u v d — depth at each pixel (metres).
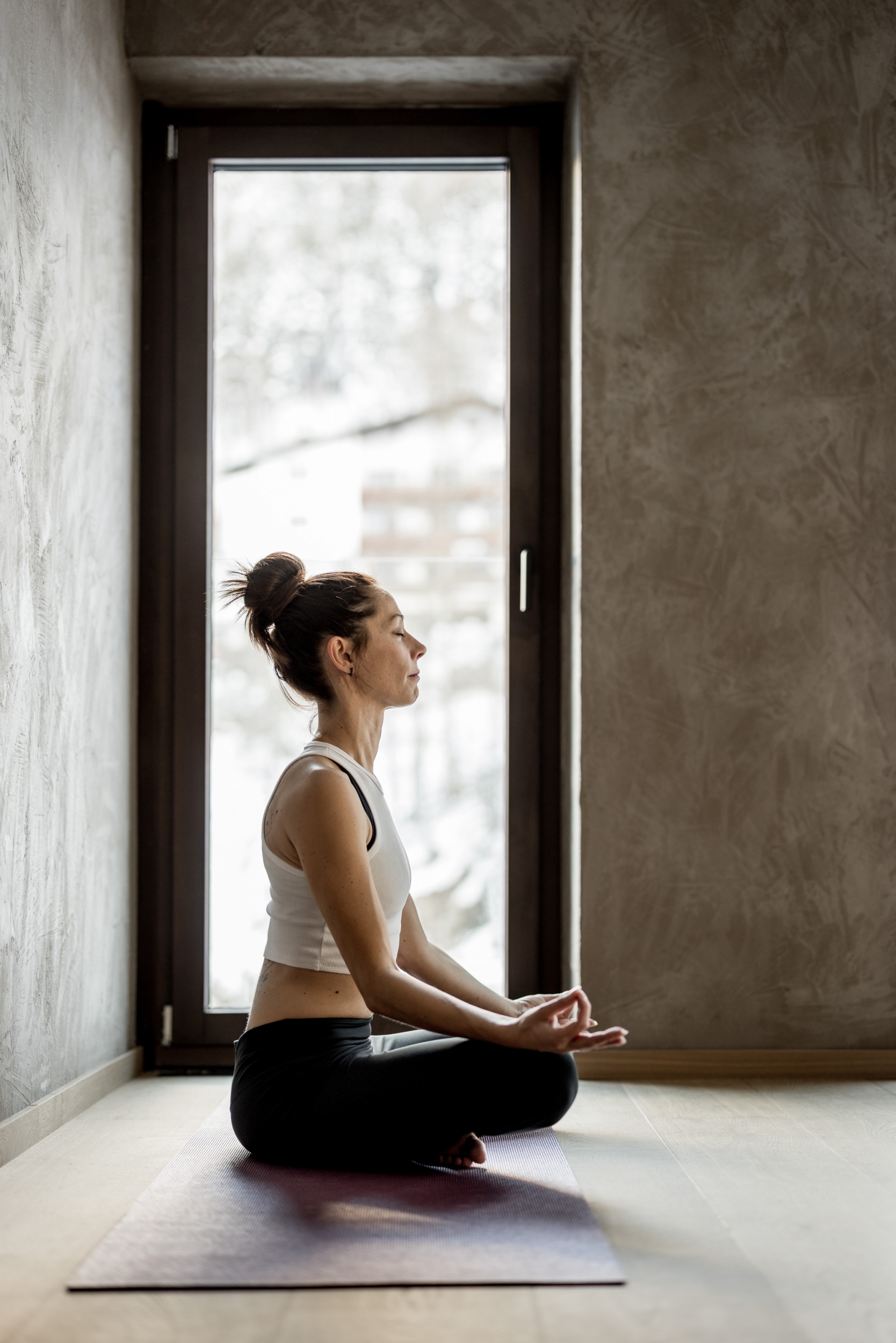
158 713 2.90
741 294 2.80
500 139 2.98
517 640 2.91
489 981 2.89
